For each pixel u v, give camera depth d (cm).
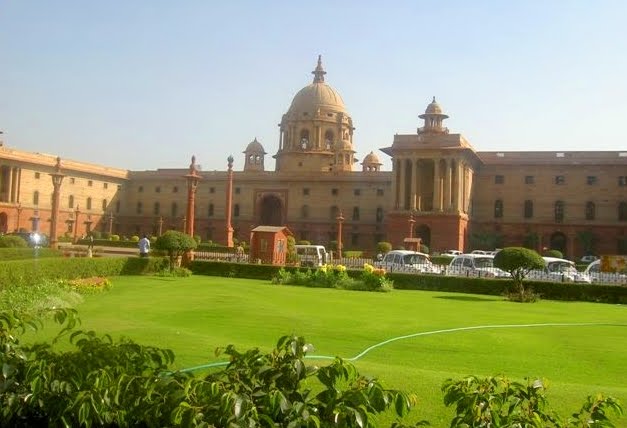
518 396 630
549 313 2470
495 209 7912
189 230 4600
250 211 9312
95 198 9619
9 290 1920
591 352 1542
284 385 599
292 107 9731
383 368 1046
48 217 8788
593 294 3144
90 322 1548
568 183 7700
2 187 8269
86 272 3172
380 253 6297
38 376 636
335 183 8894
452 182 7131
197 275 3994
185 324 1745
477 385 648
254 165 10312
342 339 1603
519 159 7838
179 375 623
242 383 591
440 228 7062
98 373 625
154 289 2817
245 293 2731
